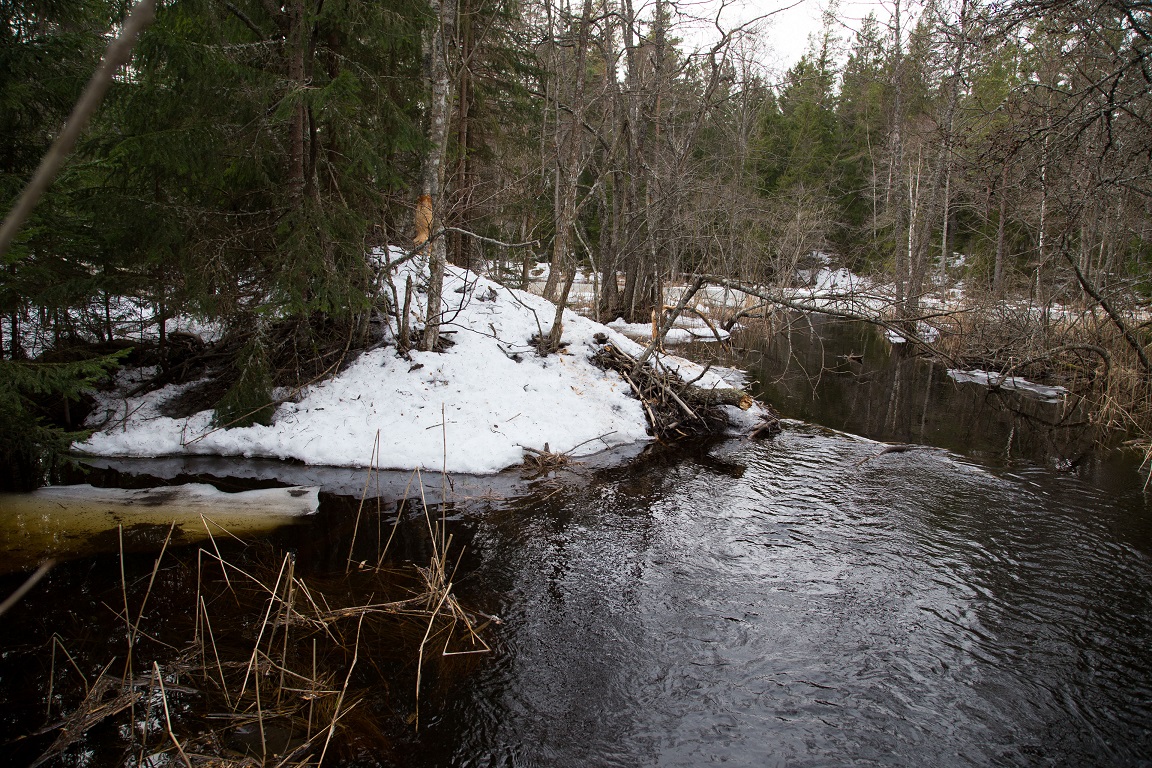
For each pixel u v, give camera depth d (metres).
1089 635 5.02
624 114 14.83
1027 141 9.27
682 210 18.02
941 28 11.21
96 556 5.62
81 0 6.86
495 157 16.09
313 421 8.45
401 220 10.85
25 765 3.51
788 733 4.00
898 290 20.23
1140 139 9.43
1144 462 9.04
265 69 8.11
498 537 6.34
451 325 10.59
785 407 12.07
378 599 5.18
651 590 5.49
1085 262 14.66
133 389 9.31
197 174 7.91
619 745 3.87
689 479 8.07
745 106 21.98
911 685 4.44
